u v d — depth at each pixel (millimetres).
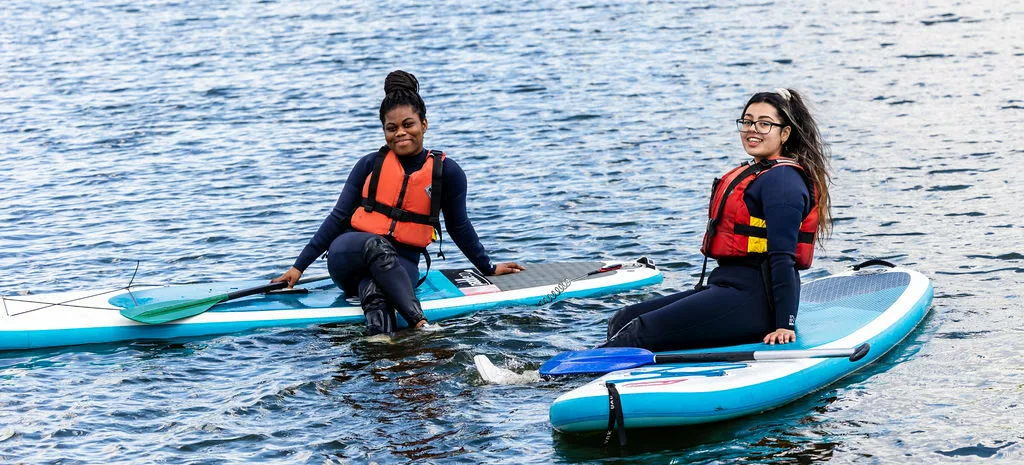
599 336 6070
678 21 19375
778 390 4910
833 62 15305
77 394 5289
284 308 6414
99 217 9102
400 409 5039
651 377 4910
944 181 9203
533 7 21484
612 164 10414
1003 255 7145
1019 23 17547
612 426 4633
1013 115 11562
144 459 4520
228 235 8508
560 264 7266
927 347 5621
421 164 6484
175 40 19156
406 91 6426
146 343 6078
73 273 7598
